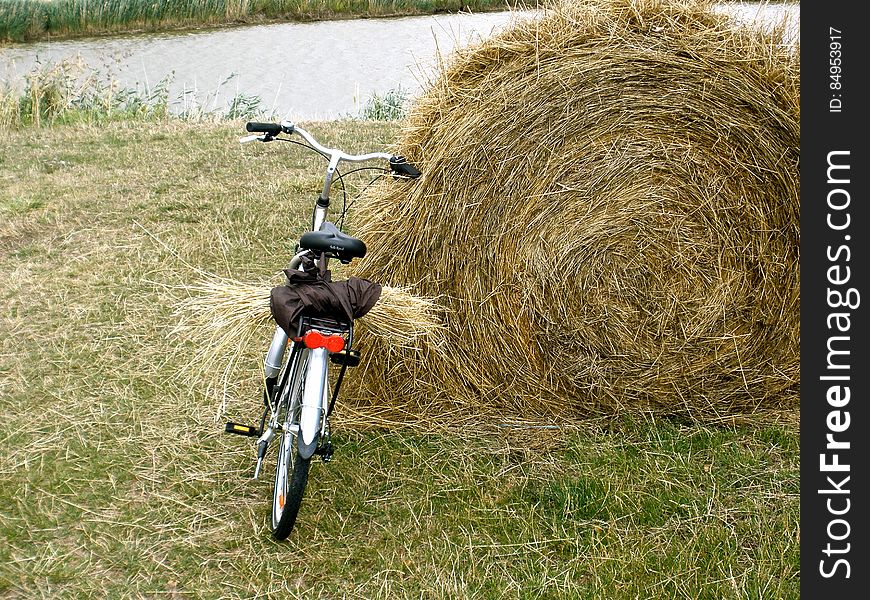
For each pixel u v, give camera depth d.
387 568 2.96
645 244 3.78
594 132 3.64
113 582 2.87
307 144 3.32
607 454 3.69
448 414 3.96
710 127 3.62
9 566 2.90
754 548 3.10
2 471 3.41
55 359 4.32
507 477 3.53
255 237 5.95
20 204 6.30
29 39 14.31
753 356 3.92
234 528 3.16
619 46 3.54
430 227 3.71
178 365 4.31
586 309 3.85
